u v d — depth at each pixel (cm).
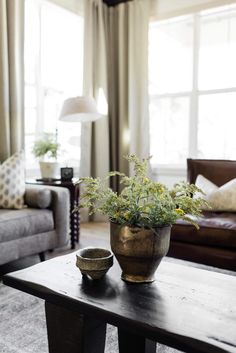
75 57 418
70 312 110
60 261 140
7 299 189
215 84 394
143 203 113
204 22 395
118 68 421
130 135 409
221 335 87
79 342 109
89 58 390
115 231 116
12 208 245
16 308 179
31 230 233
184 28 406
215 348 81
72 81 416
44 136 344
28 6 355
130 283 117
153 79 431
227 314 98
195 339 85
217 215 235
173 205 113
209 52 395
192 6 384
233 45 381
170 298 107
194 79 402
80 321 108
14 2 294
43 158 335
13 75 297
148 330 91
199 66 400
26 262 256
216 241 203
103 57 404
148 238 112
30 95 365
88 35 389
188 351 85
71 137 414
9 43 295
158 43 425
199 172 289
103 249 131
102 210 118
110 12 421
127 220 113
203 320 94
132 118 407
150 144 432
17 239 225
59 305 110
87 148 397
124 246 113
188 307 102
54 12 384
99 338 116
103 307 100
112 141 426
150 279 119
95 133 407
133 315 96
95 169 411
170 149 426
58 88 398
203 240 207
